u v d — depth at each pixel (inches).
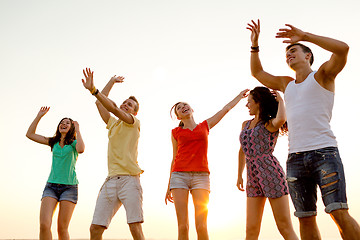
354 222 120.6
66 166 210.2
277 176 160.1
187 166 196.7
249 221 163.8
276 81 158.4
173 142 210.1
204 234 189.3
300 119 134.3
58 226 201.5
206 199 194.9
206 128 206.2
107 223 186.2
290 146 137.9
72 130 217.8
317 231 136.9
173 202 197.6
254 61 165.2
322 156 127.4
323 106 132.1
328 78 132.2
